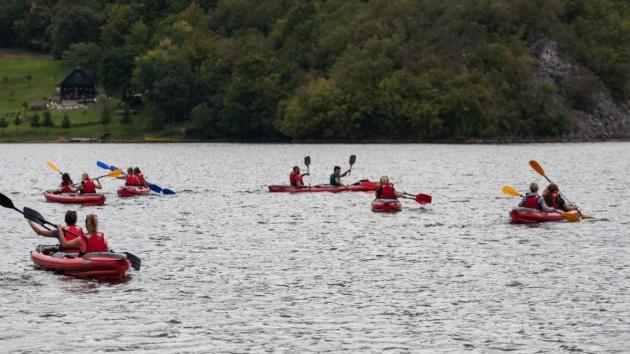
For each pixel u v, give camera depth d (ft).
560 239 437.17
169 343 265.34
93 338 269.23
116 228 484.74
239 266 370.94
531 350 260.21
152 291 324.60
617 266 367.86
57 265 348.79
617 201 627.46
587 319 288.30
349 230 474.49
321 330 277.85
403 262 379.55
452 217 527.81
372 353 257.96
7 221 514.68
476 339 269.64
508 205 598.34
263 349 260.62
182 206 591.78
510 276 349.41
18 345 262.67
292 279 345.31
